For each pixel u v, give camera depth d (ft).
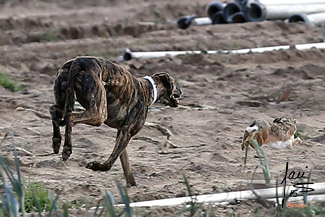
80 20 115.24
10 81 64.03
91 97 31.07
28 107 55.36
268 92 61.72
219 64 72.90
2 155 41.14
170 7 125.39
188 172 39.19
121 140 33.47
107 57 78.95
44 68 71.36
